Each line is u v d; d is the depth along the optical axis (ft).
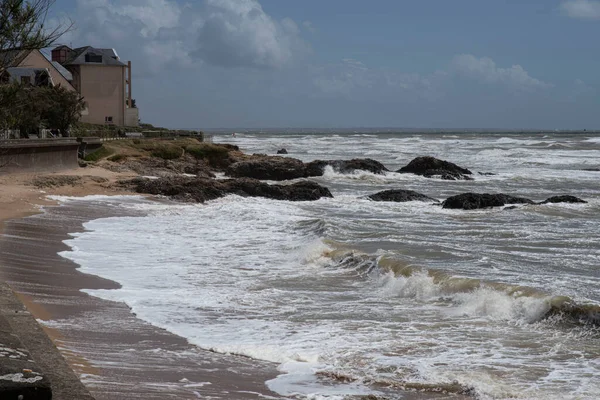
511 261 55.83
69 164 135.03
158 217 86.28
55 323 34.96
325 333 35.45
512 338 34.65
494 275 49.14
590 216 90.79
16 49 37.22
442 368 29.71
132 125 273.95
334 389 26.84
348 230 74.74
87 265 53.26
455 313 40.06
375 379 28.14
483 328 36.65
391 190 114.62
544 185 151.12
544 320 37.55
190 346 32.60
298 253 59.16
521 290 40.91
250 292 45.39
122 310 39.42
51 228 72.08
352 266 53.42
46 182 108.99
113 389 24.59
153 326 36.06
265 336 34.83
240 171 164.55
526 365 30.30
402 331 35.94
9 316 25.57
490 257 57.11
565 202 102.53
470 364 30.35
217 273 51.78
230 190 114.21
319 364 30.12
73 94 171.22
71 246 61.87
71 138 142.82
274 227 78.18
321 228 74.13
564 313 37.37
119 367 27.84
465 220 88.07
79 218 82.17
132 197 107.24
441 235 72.49
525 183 154.71
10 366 17.40
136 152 170.50
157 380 26.50
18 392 16.40
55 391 18.62
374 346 33.09
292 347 32.76
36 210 85.61
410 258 54.85
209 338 34.17
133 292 44.39
